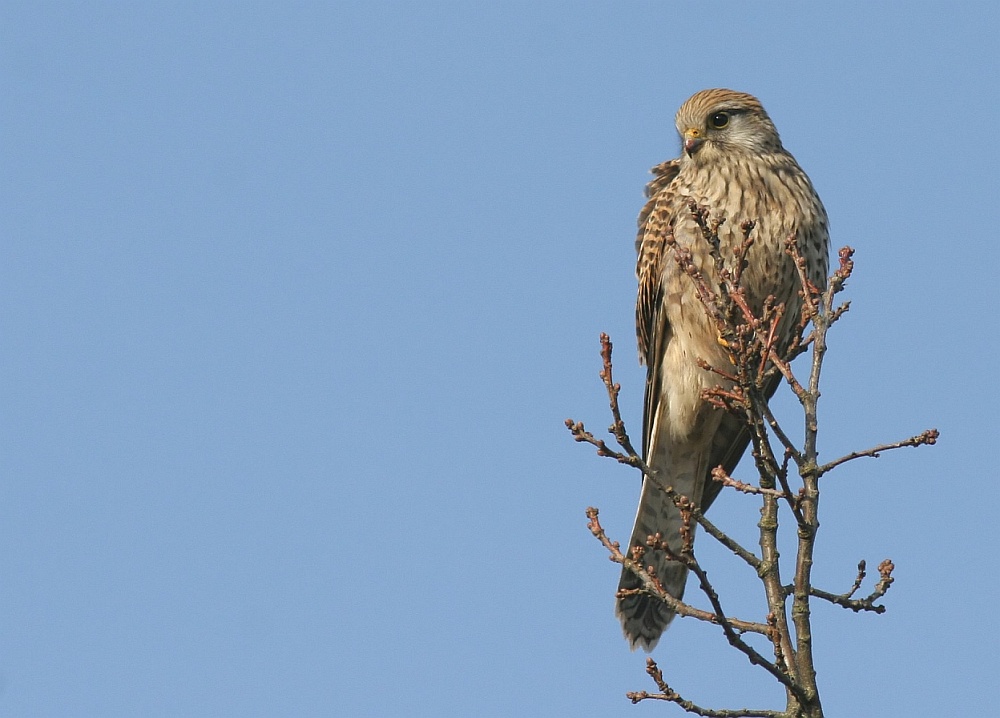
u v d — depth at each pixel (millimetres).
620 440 8141
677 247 8570
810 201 12219
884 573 8055
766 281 12062
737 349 7699
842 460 7543
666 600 7859
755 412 7711
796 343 8703
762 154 12281
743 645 7426
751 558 7891
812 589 8070
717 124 12430
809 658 7457
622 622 12023
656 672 7867
